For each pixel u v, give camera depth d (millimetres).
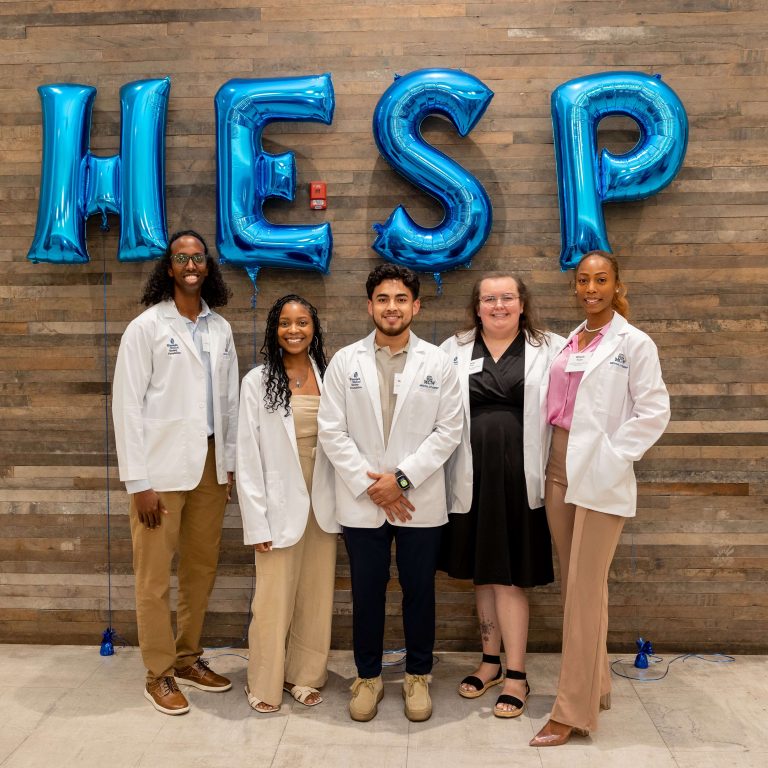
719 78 2961
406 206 3018
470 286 3016
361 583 2488
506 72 2982
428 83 2775
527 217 3004
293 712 2572
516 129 2992
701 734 2436
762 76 2955
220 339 2693
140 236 2867
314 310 2660
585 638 2348
